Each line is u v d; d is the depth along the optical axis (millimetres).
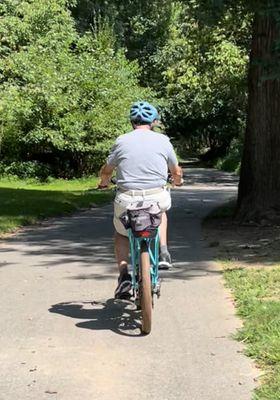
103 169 7977
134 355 6715
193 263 11391
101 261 11836
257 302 8336
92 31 48719
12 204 20672
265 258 11664
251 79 16375
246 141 16719
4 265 11477
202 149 82812
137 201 7500
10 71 38375
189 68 45344
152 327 7629
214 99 51594
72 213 20812
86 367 6402
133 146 7629
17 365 6473
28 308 8516
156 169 7586
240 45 39000
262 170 16250
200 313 8172
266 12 12891
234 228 15898
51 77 38625
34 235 15367
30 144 40625
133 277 7715
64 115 39312
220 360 6535
